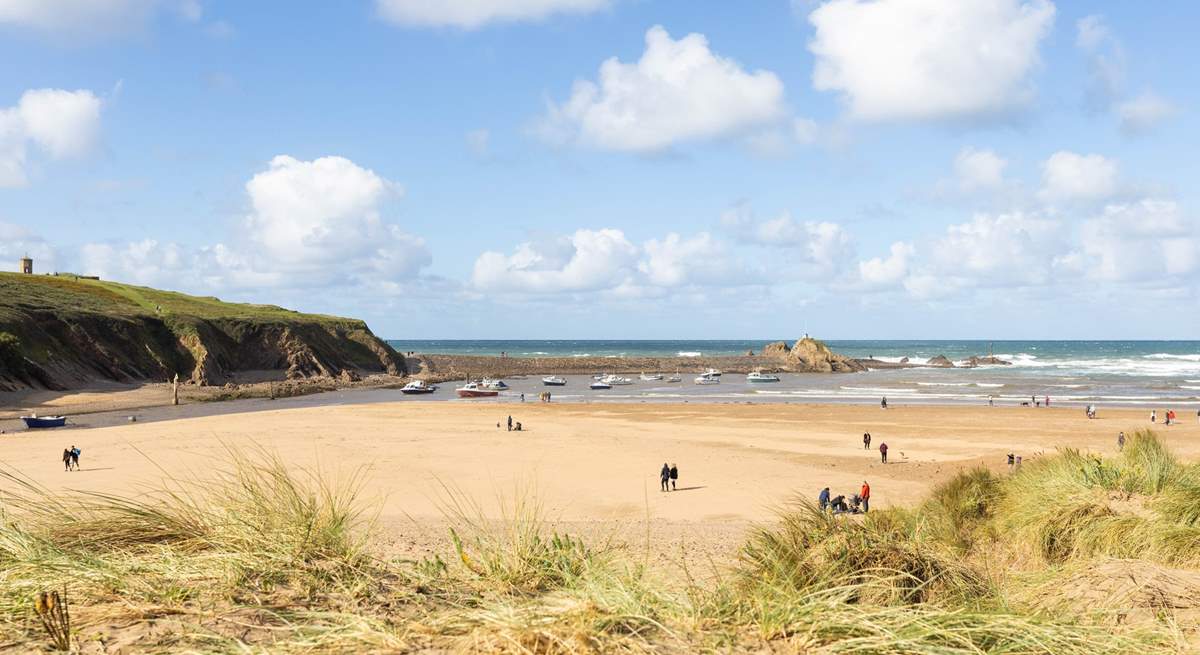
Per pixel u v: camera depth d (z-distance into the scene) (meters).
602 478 30.48
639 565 4.80
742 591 4.48
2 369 67.94
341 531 4.96
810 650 3.44
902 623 3.68
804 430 49.94
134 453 35.34
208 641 3.25
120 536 4.93
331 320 127.12
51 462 32.78
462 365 138.25
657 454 37.78
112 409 64.31
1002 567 7.82
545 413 63.22
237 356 101.00
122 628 3.40
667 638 3.47
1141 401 73.12
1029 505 9.69
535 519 5.65
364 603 3.92
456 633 3.43
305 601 3.89
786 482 29.91
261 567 4.25
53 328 78.31
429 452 37.66
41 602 3.28
